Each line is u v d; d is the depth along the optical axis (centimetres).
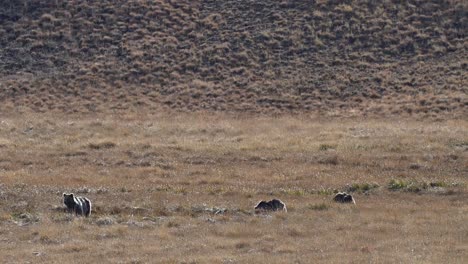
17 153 13925
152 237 7806
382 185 11125
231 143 14888
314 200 9981
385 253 7069
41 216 8775
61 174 12231
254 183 11469
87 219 8656
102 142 14762
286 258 6875
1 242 7631
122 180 11744
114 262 6756
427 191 10719
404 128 16312
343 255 6988
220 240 7662
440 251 7138
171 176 12156
